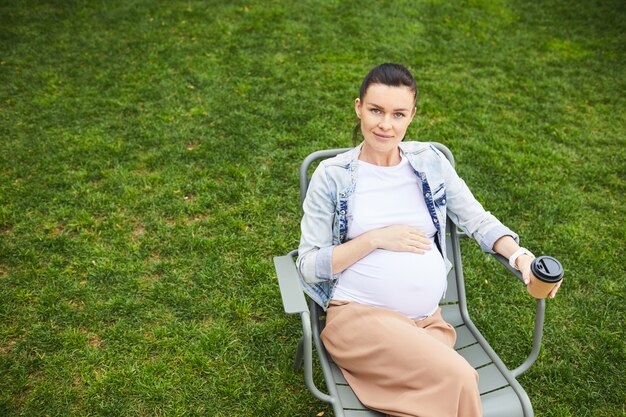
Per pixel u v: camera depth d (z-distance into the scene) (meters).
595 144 4.70
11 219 3.64
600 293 3.25
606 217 3.86
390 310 2.15
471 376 1.83
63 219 3.67
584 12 7.38
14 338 2.90
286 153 4.36
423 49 6.20
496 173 4.25
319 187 2.23
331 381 2.04
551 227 3.73
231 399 2.62
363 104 2.13
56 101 5.03
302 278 2.23
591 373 2.77
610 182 4.20
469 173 4.22
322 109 4.95
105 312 3.04
